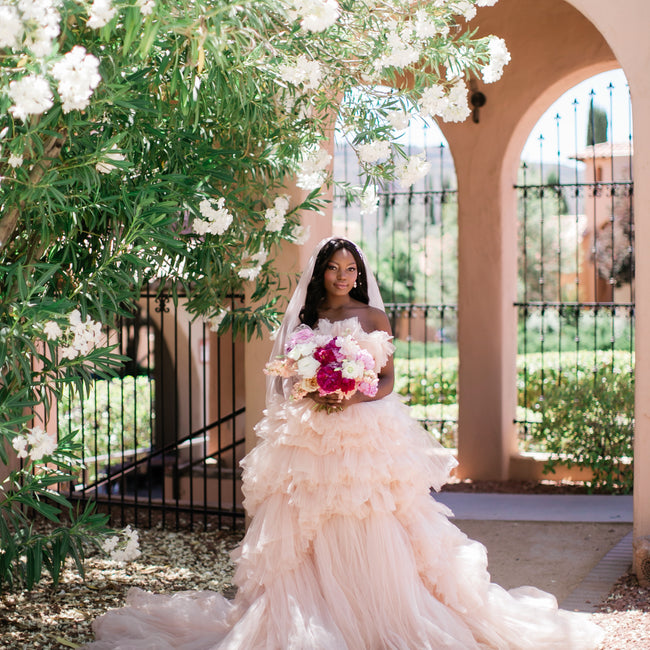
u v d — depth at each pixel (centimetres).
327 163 450
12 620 401
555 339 1512
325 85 413
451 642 329
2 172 346
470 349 789
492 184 770
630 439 729
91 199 377
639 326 472
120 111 371
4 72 288
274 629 334
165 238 369
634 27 464
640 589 447
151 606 380
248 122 406
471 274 785
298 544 344
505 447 788
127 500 656
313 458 342
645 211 468
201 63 317
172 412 862
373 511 343
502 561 523
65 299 341
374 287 385
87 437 850
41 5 272
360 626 335
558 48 727
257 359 543
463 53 401
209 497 725
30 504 381
